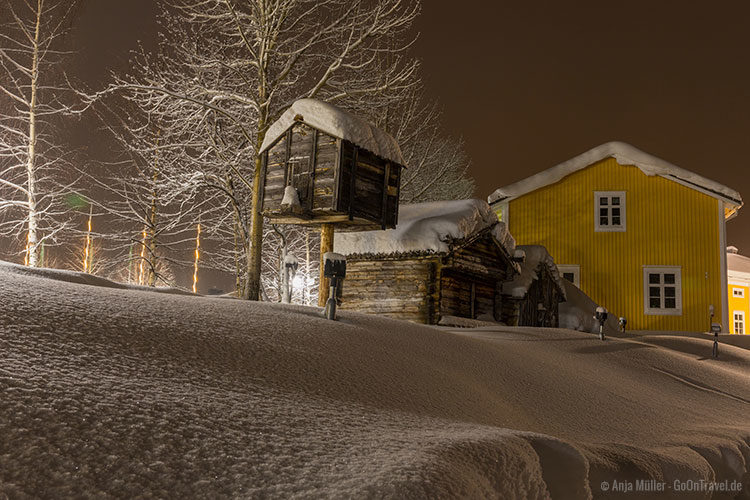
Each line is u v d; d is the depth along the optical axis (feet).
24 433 8.21
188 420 9.99
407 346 22.39
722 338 70.33
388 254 56.59
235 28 69.00
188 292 34.27
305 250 96.27
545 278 71.36
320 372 15.40
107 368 11.62
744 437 21.35
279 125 48.98
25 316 13.38
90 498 7.31
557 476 12.29
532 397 21.39
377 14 67.31
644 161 89.10
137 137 70.64
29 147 72.54
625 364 34.35
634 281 88.63
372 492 8.32
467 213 58.03
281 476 8.70
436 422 13.50
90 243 91.30
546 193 92.79
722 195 86.84
